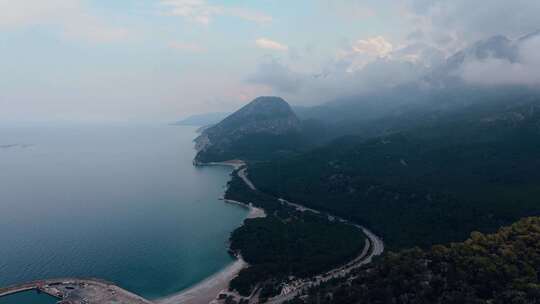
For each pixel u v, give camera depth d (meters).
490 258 194.62
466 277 188.62
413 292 190.25
